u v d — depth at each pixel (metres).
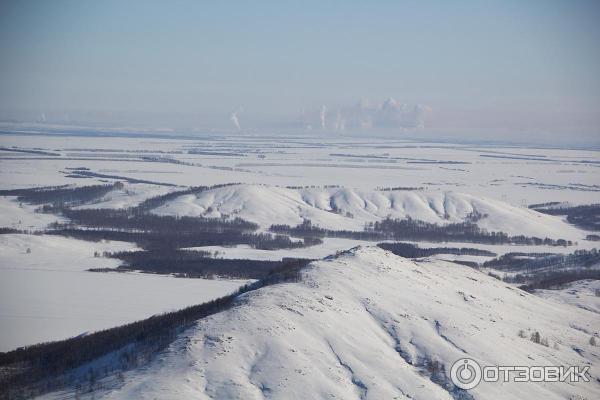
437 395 105.81
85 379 108.00
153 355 110.69
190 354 107.62
